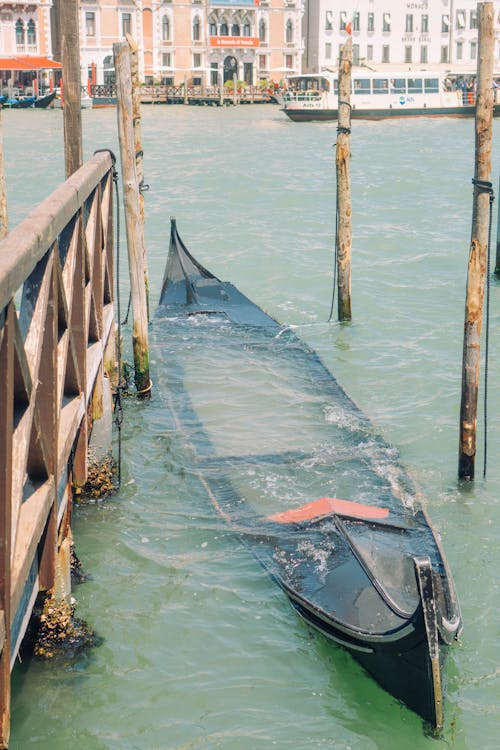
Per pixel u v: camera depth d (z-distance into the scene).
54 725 6.75
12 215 25.31
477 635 7.79
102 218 11.05
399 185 30.59
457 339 15.06
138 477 10.24
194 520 9.34
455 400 12.47
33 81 67.31
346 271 15.64
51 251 6.39
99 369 10.10
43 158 37.56
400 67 61.66
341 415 11.72
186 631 7.75
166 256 20.42
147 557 8.74
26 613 6.18
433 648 6.50
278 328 15.30
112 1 71.81
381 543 8.23
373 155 39.38
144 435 11.27
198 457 10.59
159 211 26.23
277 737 6.71
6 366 5.02
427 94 58.69
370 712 6.96
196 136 48.31
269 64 79.62
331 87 57.44
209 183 31.38
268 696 7.09
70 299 7.73
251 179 32.22
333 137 48.19
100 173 9.80
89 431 10.11
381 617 7.16
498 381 13.05
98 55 72.25
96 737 6.66
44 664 7.32
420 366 13.77
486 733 6.78
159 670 7.32
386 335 15.27
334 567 7.96
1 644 5.02
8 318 5.04
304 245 21.75
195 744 6.62
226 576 8.43
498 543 9.04
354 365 13.84
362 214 25.66
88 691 7.07
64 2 11.80
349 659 7.40
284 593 8.12
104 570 8.55
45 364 6.61
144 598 8.16
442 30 83.88
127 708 6.93
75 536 9.10
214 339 14.65
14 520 5.49
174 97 73.81
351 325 15.77
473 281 9.72
